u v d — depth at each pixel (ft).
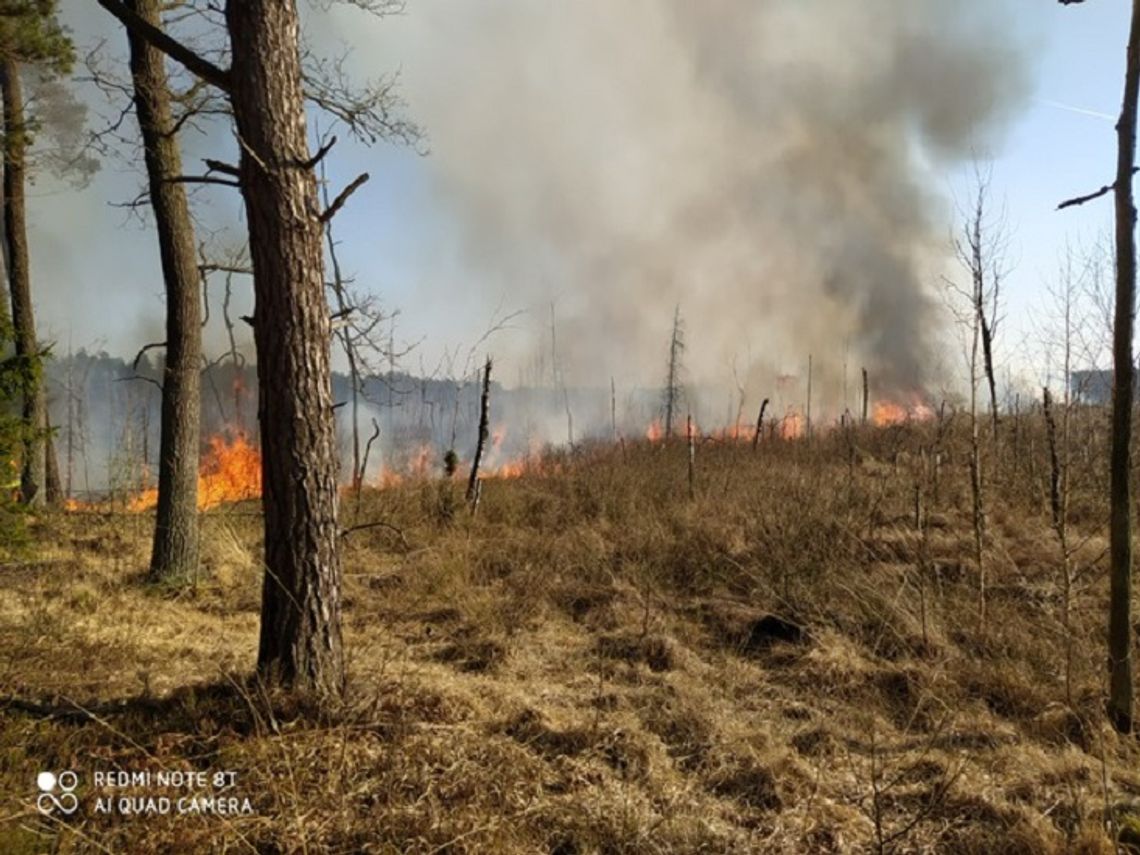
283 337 14.85
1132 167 17.46
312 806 12.24
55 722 14.62
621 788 14.01
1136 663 20.67
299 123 15.15
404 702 15.81
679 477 47.11
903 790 14.62
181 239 28.48
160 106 28.04
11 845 10.86
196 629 23.39
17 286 44.65
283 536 15.02
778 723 17.88
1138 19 17.13
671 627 24.52
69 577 27.73
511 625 24.45
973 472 26.71
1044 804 14.15
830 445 59.00
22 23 36.32
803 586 26.45
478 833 11.94
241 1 14.75
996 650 21.91
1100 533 31.32
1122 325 17.66
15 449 22.09
